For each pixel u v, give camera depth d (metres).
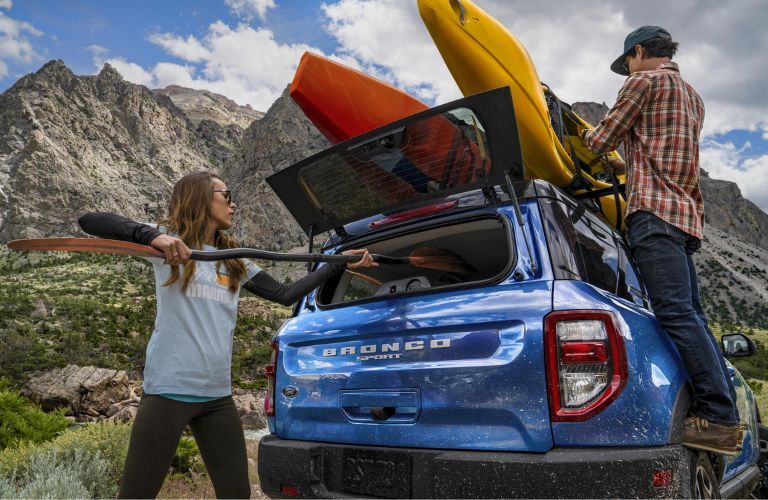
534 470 2.26
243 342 108.19
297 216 3.89
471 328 2.65
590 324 2.40
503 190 3.03
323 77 3.94
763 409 10.89
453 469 2.44
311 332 3.28
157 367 2.26
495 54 3.55
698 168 3.10
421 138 3.06
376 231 3.63
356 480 2.83
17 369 51.56
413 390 2.73
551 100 3.95
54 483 4.54
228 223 2.55
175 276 2.28
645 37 3.34
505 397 2.47
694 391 2.72
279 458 3.11
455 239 3.65
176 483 6.88
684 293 2.81
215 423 2.39
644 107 3.12
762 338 195.38
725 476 3.81
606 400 2.31
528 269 2.69
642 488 2.16
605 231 3.37
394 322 2.89
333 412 3.05
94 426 6.55
